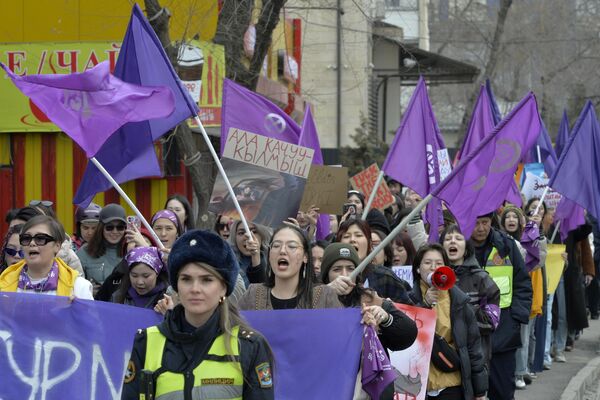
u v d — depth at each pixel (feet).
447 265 35.50
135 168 36.24
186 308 20.03
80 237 45.14
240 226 38.01
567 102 201.26
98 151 35.65
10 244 35.32
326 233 49.52
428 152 41.70
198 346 20.02
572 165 46.73
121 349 28.35
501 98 202.49
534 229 52.85
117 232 38.70
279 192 37.11
